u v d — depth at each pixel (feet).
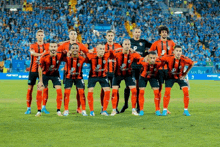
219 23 125.49
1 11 119.85
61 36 112.37
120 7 127.44
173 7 135.03
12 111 30.40
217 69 94.94
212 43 115.03
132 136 19.04
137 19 123.54
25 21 113.91
